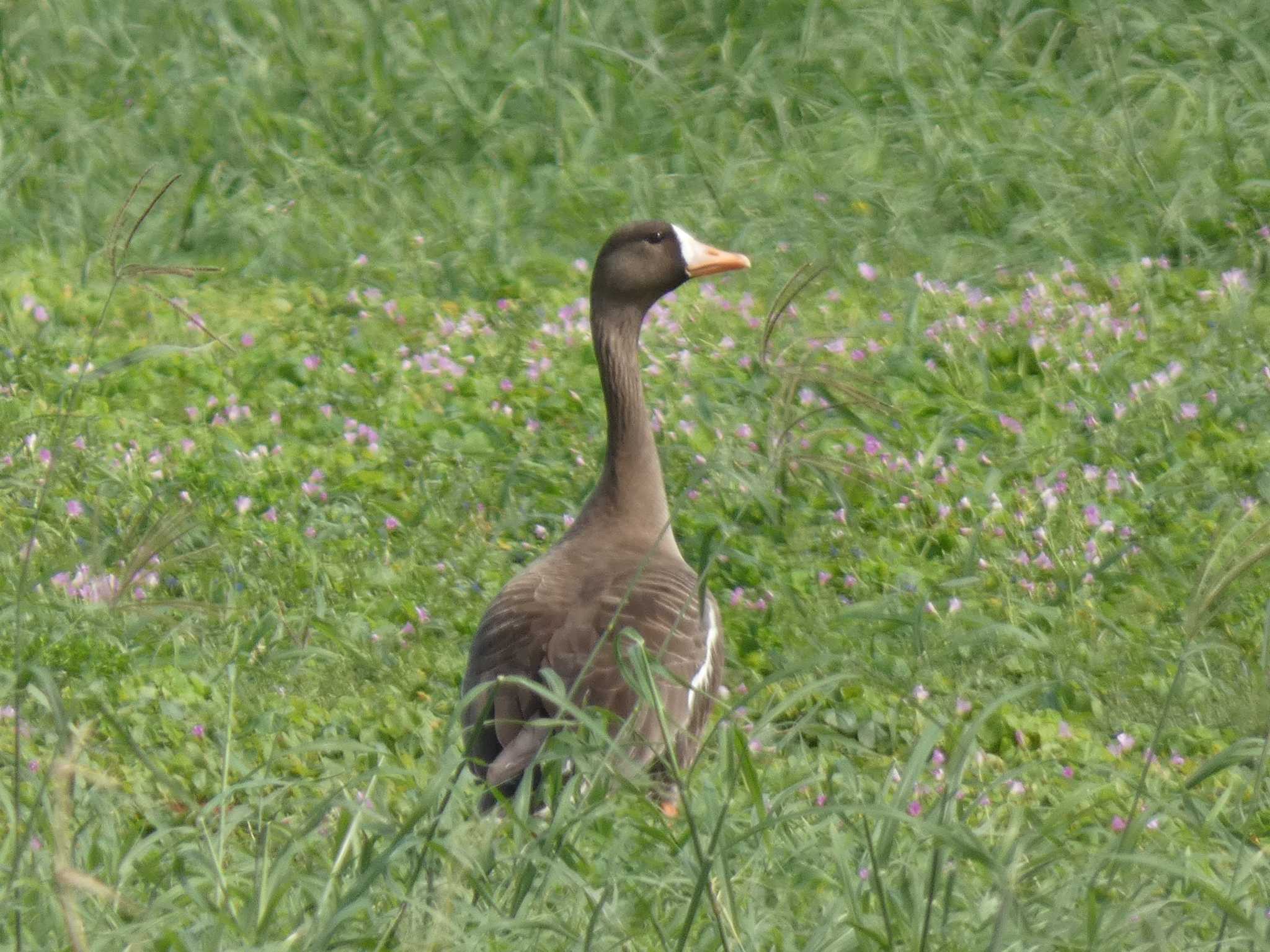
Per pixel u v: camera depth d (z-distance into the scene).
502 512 12.94
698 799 8.68
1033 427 14.45
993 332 16.39
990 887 7.60
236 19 23.03
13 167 20.11
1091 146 20.28
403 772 7.50
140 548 9.04
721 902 7.18
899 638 11.24
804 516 12.87
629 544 9.79
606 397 10.20
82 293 17.73
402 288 18.47
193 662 10.68
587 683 8.41
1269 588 11.96
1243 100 21.39
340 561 12.28
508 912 7.06
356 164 21.05
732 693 10.55
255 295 18.17
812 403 14.27
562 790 7.48
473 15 22.97
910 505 13.02
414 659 11.05
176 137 20.92
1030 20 21.94
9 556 11.70
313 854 7.93
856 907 6.87
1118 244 18.98
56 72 21.97
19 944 6.61
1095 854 7.76
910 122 21.02
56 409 14.31
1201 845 7.91
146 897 7.50
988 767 9.88
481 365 16.08
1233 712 10.07
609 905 7.23
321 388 15.49
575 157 20.92
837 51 22.19
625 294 10.35
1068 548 12.42
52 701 7.25
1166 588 12.09
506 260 19.09
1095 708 10.67
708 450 13.92
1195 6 22.86
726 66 22.03
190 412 14.77
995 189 19.84
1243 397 14.98
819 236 19.20
